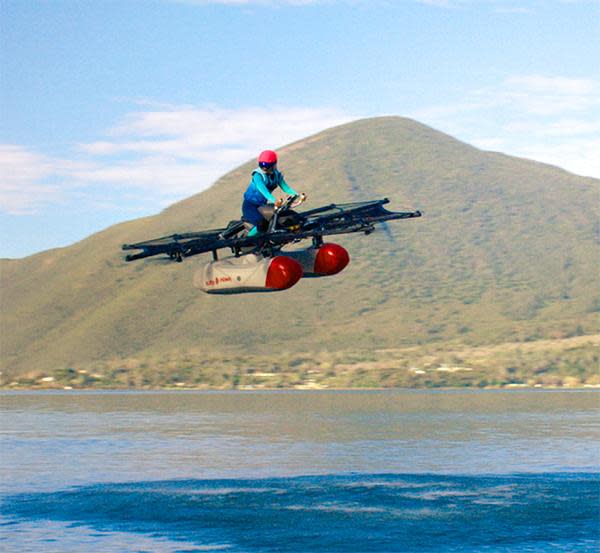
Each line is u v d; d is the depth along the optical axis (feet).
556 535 120.37
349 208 77.56
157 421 411.54
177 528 125.39
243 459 227.40
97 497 152.35
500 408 515.09
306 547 114.21
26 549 110.11
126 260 78.38
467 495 156.25
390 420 409.90
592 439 285.43
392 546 114.62
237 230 80.38
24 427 366.02
